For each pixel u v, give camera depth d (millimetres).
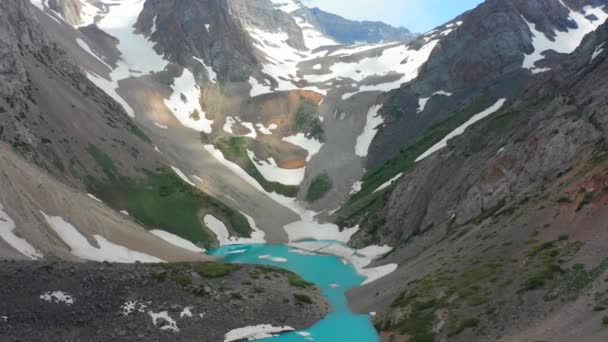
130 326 60094
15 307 57312
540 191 78375
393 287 78875
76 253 78500
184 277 73125
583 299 48312
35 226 74750
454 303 60062
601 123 81500
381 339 63500
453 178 112562
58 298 60406
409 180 127750
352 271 109000
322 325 70125
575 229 61438
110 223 95688
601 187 63531
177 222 128250
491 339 50438
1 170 76250
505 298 55906
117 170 129750
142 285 67875
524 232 68062
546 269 56562
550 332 45781
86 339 56344
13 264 62938
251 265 88875
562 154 84562
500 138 112188
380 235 124562
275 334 65938
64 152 116875
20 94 115312
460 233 87125
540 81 131125
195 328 63281
